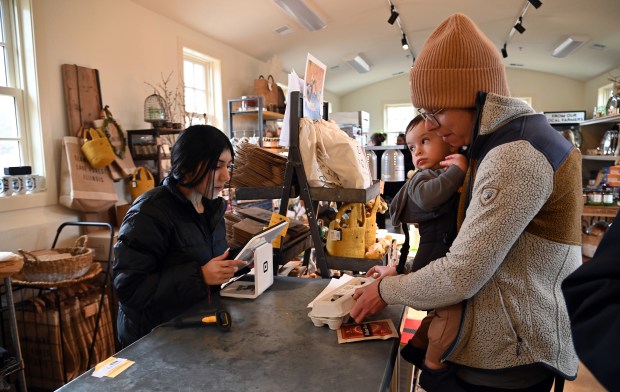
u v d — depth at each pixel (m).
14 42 2.81
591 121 5.81
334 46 6.98
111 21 3.46
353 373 0.85
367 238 1.76
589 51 7.41
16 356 1.92
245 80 5.88
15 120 2.83
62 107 3.02
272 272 1.43
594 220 5.23
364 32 6.66
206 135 1.33
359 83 10.91
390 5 5.68
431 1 5.68
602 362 0.44
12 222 2.65
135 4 3.73
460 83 0.87
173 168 1.36
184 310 1.29
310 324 1.10
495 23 6.66
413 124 1.30
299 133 1.54
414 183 1.14
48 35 2.91
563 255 0.81
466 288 0.78
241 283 1.43
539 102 10.02
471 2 5.76
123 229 1.30
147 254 1.28
